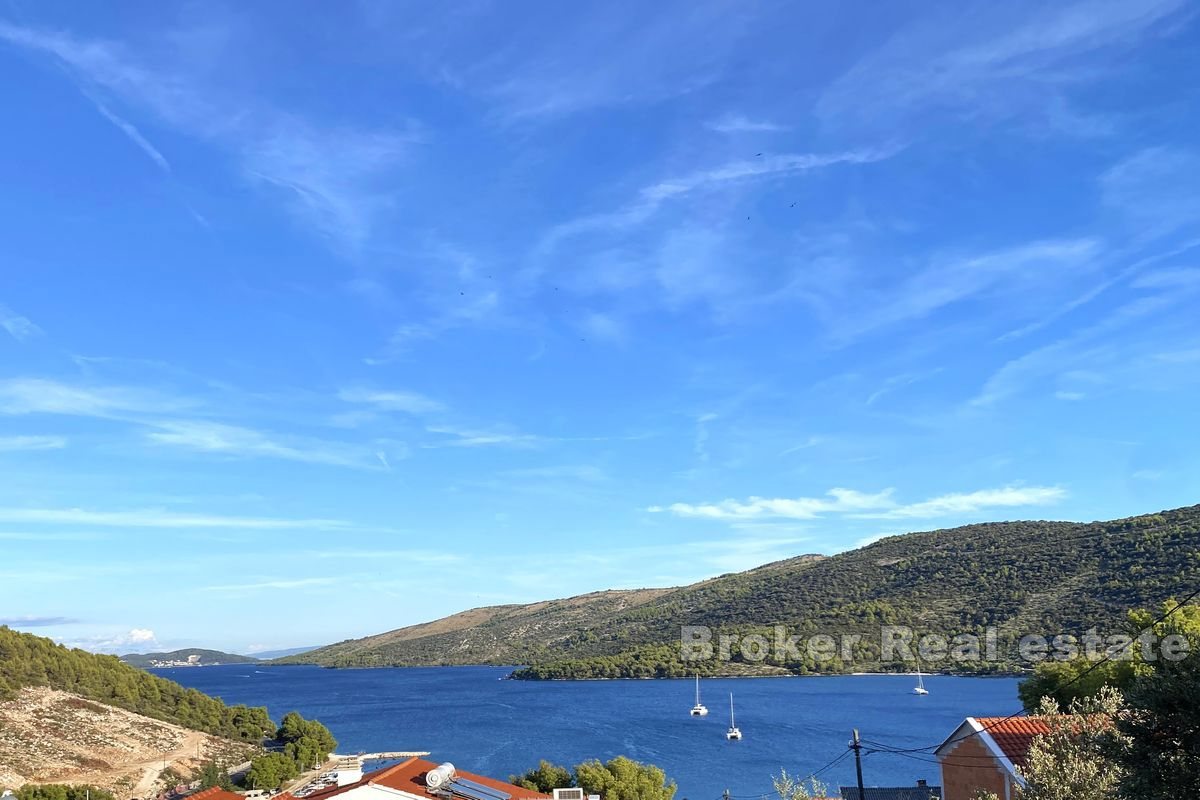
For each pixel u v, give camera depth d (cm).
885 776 12588
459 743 18750
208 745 16338
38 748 13588
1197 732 2188
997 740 4250
